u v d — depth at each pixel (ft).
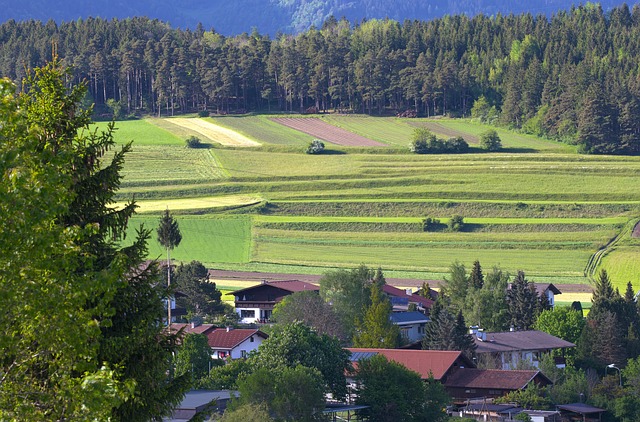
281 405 388.16
